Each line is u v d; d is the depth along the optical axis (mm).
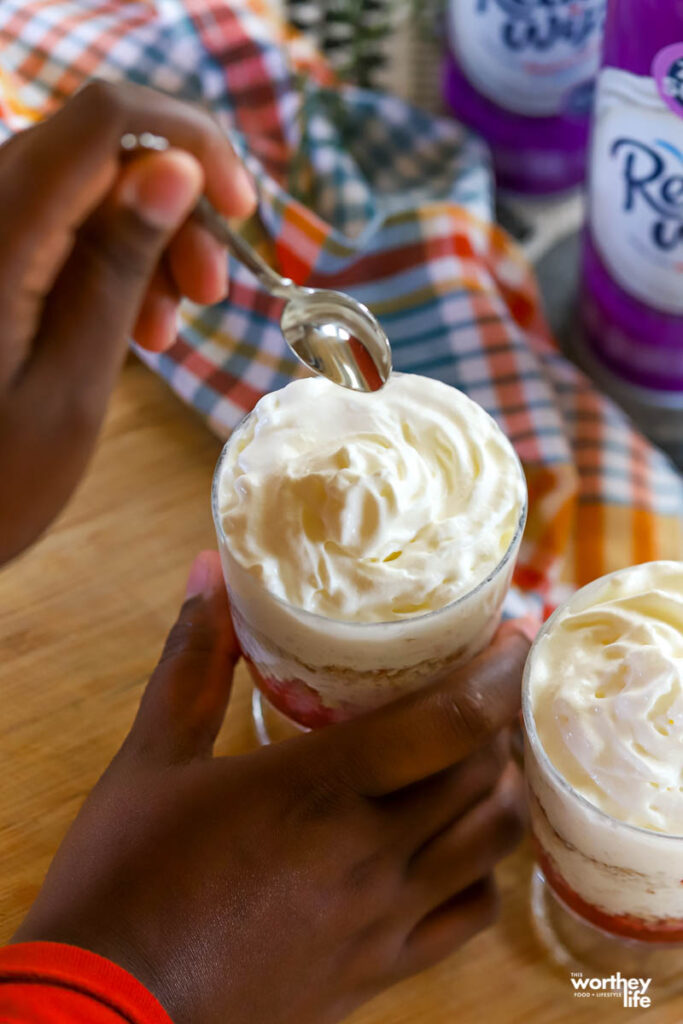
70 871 344
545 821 353
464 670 356
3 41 551
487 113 548
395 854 357
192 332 492
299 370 478
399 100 561
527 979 384
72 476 302
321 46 597
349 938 351
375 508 344
